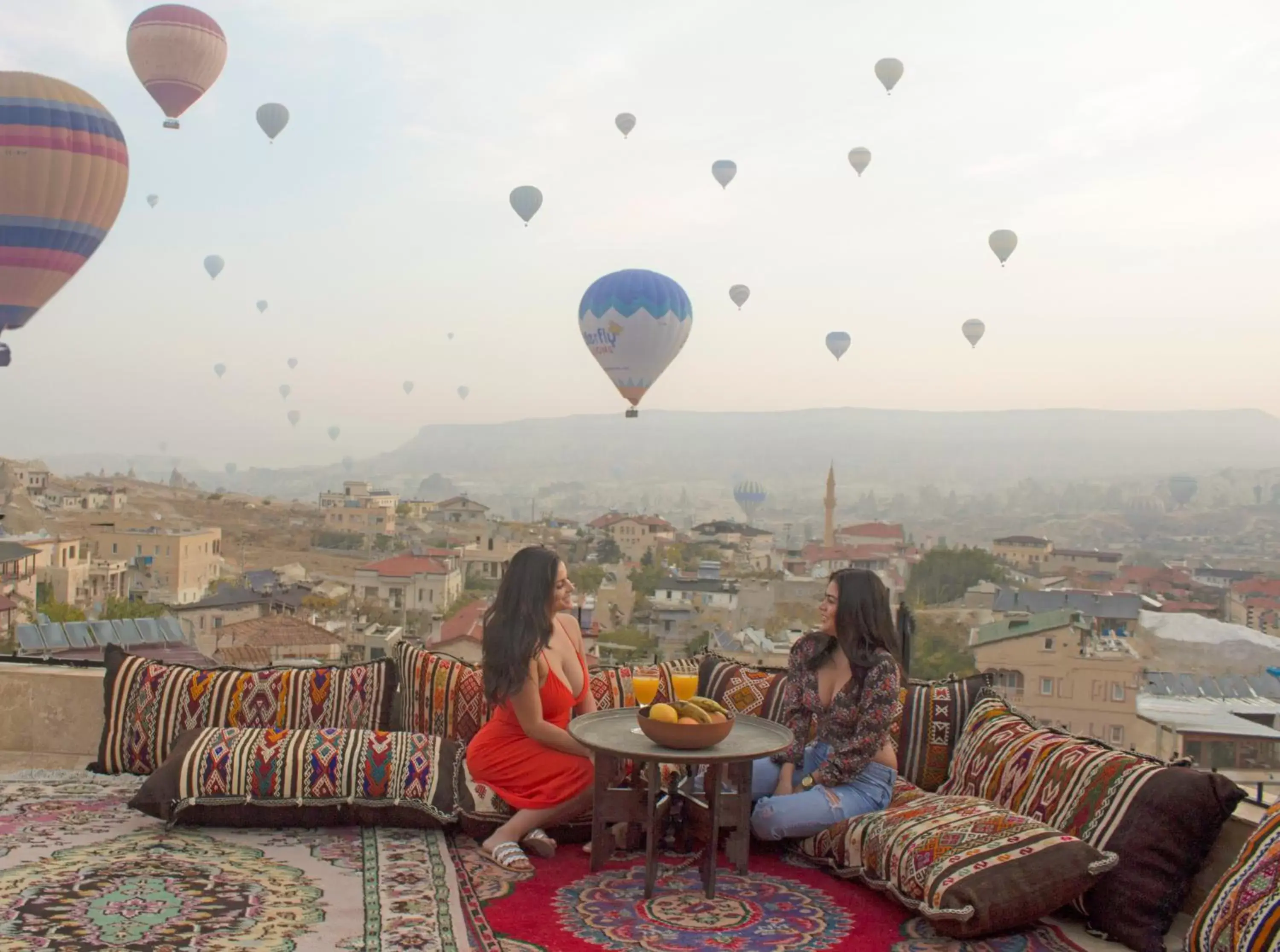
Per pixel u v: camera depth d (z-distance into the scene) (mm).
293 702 4547
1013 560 44562
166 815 3904
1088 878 3148
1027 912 3086
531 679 3781
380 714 4582
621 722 3830
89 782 4613
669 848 3920
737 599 45719
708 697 4512
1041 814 3516
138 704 4570
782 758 3891
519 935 3107
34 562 48469
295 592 49125
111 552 62812
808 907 3387
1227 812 3162
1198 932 2879
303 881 3457
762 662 4875
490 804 3922
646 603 45344
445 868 3625
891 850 3352
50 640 9258
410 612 46062
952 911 3012
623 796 3646
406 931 3066
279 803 3932
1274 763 4066
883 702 3662
